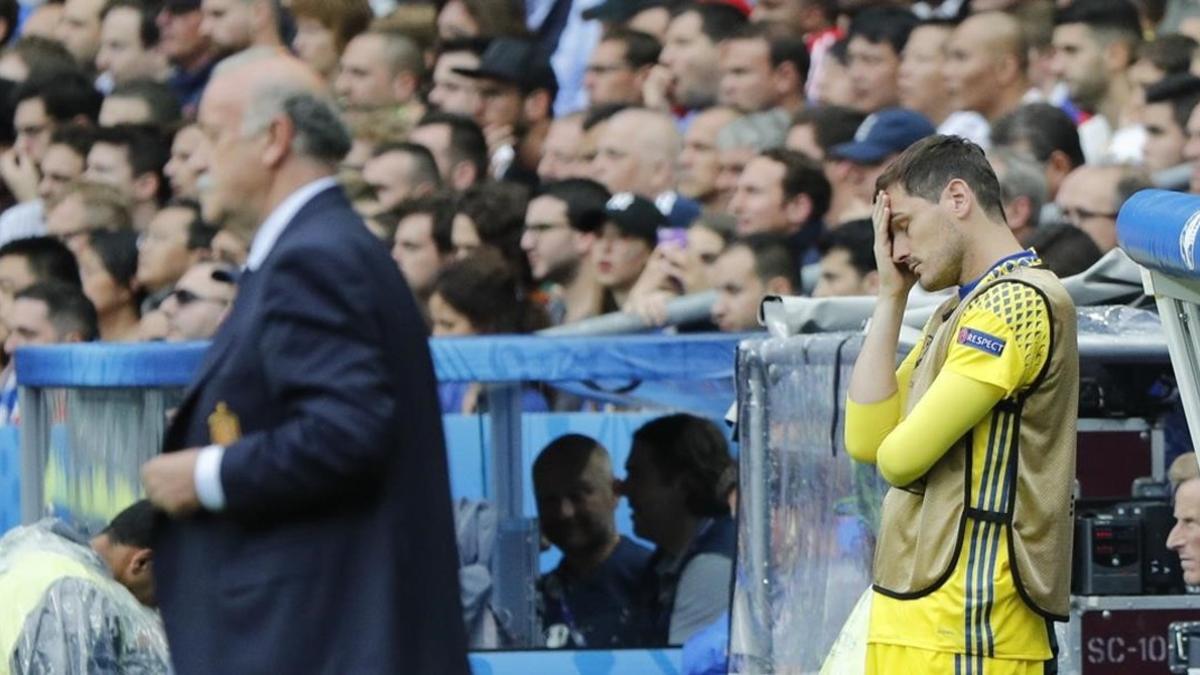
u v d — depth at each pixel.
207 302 28.50
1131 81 32.22
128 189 36.62
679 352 22.53
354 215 14.11
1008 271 15.11
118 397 22.88
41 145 40.12
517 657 22.73
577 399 24.73
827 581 18.61
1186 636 16.61
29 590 19.97
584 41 40.78
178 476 13.53
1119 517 17.17
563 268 29.11
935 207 15.29
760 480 19.61
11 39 47.75
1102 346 17.39
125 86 40.00
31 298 30.22
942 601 14.98
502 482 24.17
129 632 20.16
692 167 32.50
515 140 36.94
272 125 13.98
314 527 13.77
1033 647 15.00
